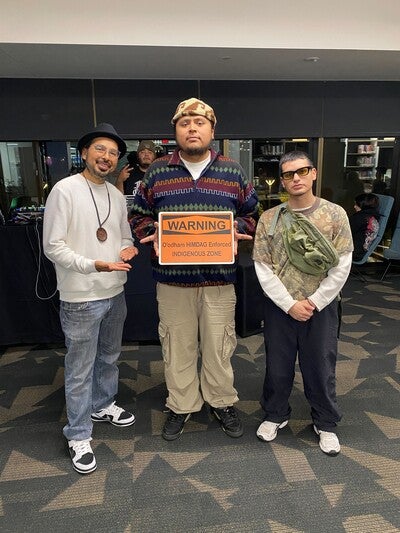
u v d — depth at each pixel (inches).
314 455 72.9
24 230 110.2
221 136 184.4
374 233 177.3
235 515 60.6
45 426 83.0
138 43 125.4
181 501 63.3
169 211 68.2
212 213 66.7
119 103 174.4
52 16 120.4
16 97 168.1
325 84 185.6
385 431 79.3
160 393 94.7
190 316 74.2
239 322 126.5
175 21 125.6
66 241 65.7
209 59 144.5
